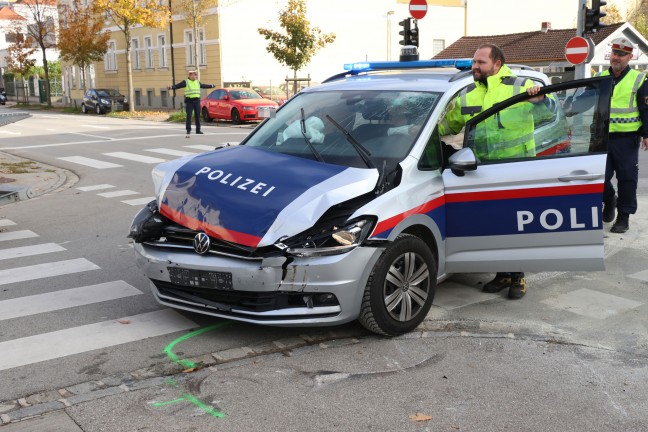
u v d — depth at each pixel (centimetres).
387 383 400
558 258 482
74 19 4312
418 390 391
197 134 2141
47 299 559
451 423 354
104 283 602
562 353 445
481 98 519
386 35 3941
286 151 517
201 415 363
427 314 514
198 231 445
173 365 427
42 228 836
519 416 361
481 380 405
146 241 480
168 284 470
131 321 505
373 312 445
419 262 470
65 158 1592
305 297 428
